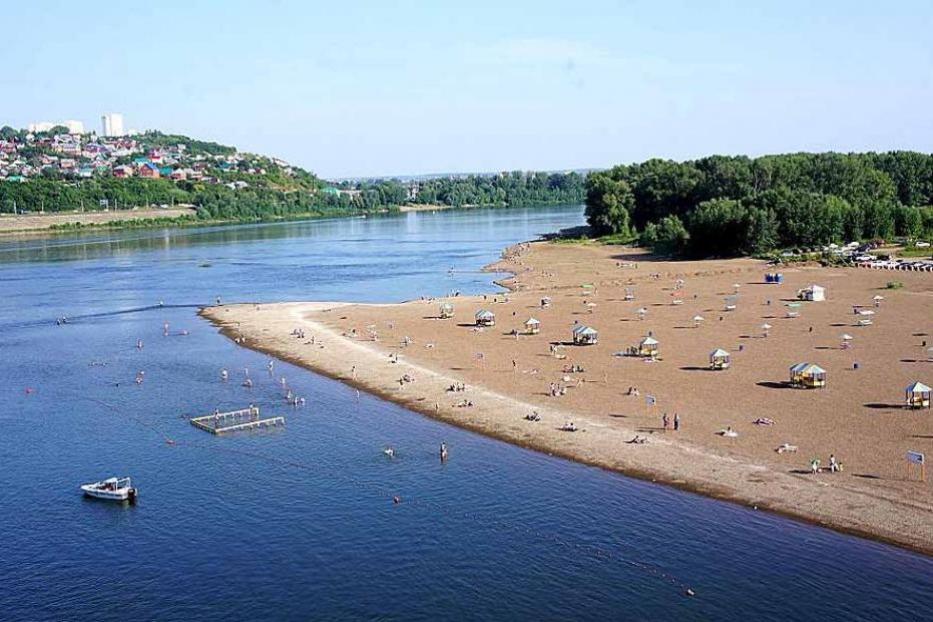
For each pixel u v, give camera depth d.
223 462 88.81
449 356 129.88
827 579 61.06
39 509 78.19
